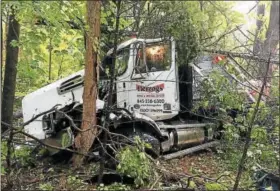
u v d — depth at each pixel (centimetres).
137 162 602
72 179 636
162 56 816
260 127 588
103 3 763
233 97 708
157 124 817
